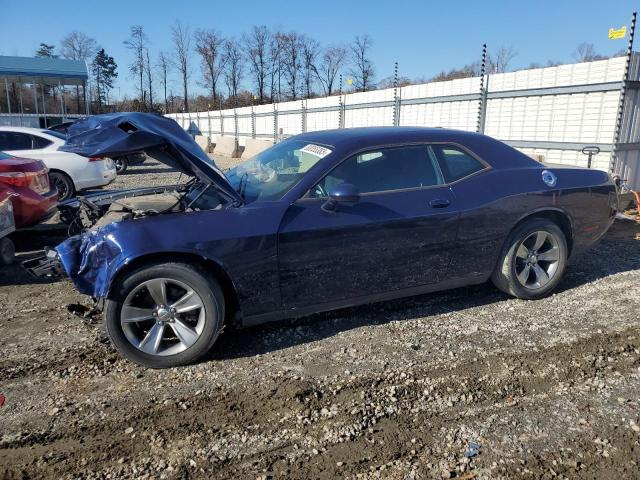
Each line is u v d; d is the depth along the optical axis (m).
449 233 4.03
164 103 57.56
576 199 4.55
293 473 2.43
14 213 5.88
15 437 2.70
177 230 3.35
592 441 2.63
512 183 4.29
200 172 3.53
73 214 4.37
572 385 3.16
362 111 15.83
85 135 3.68
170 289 3.40
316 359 3.52
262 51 55.81
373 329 3.98
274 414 2.89
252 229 3.45
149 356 3.37
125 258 3.22
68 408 2.96
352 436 2.70
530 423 2.79
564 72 9.10
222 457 2.54
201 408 2.96
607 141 8.53
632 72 8.14
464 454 2.55
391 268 3.90
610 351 3.57
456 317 4.19
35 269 3.51
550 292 4.61
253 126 25.83
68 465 2.49
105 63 62.59
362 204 3.78
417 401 3.01
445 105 12.07
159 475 2.42
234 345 3.75
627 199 8.27
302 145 4.27
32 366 3.45
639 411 2.88
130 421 2.84
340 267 3.73
